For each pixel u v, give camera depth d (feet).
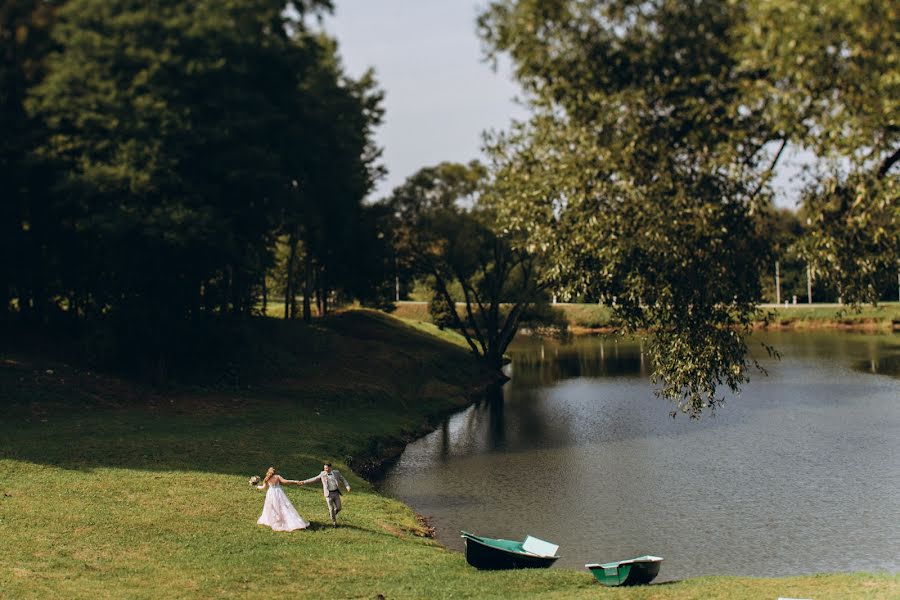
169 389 130.82
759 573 68.90
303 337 183.11
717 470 108.37
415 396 168.55
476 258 219.00
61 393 114.83
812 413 151.12
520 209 56.95
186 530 67.31
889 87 43.55
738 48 48.37
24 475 80.07
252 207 130.21
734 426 140.36
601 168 52.70
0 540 61.16
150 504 73.87
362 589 56.29
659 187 52.11
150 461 89.51
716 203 52.49
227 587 55.31
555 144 54.90
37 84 114.42
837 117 45.01
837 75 45.29
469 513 89.81
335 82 158.30
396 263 213.46
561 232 55.83
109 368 131.23
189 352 140.77
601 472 108.99
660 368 63.41
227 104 120.88
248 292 180.86
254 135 126.52
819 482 100.37
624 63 51.93
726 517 86.48
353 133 159.22
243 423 116.16
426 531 81.30
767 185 51.72
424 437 137.69
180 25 113.39
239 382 142.61
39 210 127.54
